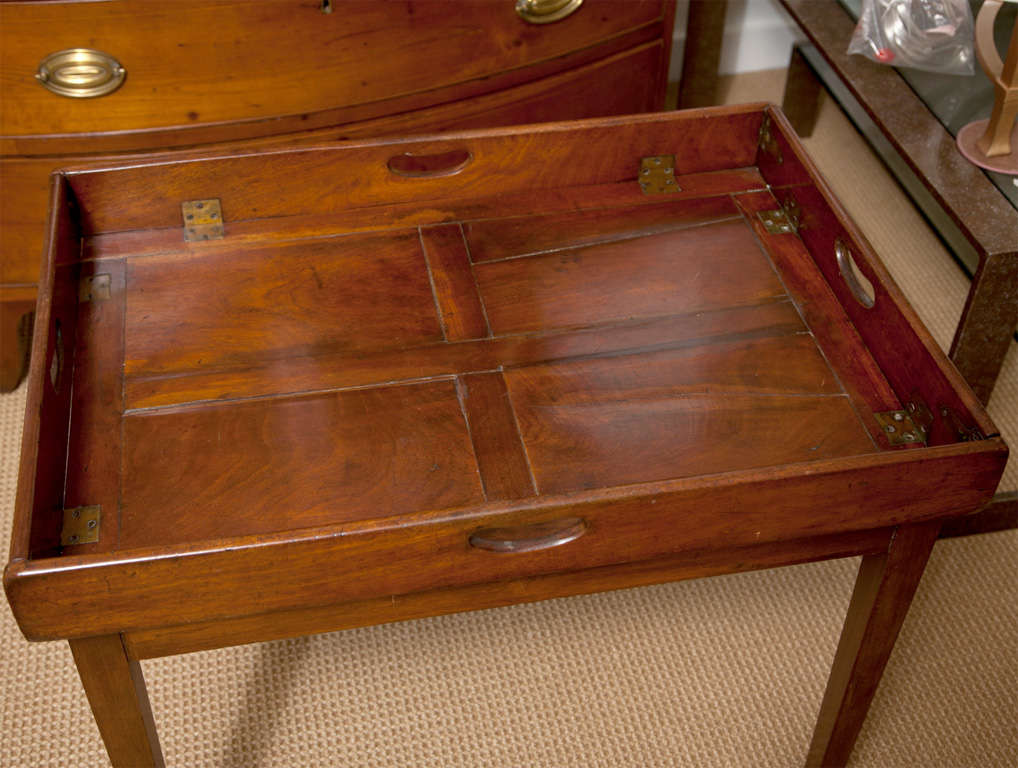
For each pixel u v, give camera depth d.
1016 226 1.57
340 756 1.60
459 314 1.45
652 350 1.41
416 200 1.62
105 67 1.68
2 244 1.88
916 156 1.69
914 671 1.71
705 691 1.69
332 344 1.41
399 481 1.25
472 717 1.65
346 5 1.73
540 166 1.62
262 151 1.52
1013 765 1.61
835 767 1.56
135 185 1.51
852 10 2.01
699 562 1.27
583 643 1.74
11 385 2.07
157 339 1.41
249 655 1.71
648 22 2.04
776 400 1.35
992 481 1.20
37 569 1.06
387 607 1.23
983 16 1.66
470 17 1.83
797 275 1.53
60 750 1.60
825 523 1.21
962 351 1.66
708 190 1.66
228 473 1.25
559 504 1.13
